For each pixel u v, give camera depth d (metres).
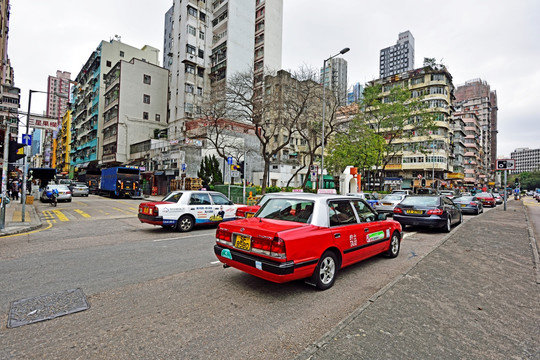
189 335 2.92
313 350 2.56
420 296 3.82
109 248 6.84
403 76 52.00
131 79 44.09
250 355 2.59
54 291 4.07
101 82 50.78
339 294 4.09
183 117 39.50
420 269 5.02
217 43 42.75
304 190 23.48
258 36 46.62
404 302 3.62
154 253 6.36
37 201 22.83
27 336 2.87
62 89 122.19
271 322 3.23
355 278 4.80
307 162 43.94
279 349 2.69
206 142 31.97
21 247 6.94
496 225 10.53
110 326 3.09
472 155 73.62
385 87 53.94
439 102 48.75
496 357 2.50
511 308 3.51
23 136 11.09
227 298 3.89
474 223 11.14
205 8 42.88
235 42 41.41
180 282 4.50
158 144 36.38
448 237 8.02
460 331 2.94
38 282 4.44
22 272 4.93
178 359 2.51
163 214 8.88
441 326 3.04
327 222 4.43
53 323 3.14
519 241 7.50
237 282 4.52
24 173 10.97
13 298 3.81
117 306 3.60
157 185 34.72
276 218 4.67
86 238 8.15
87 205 19.81
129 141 43.31
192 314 3.40
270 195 5.30
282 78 29.30
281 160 37.62
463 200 16.23
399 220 9.79
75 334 2.92
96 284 4.38
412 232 9.65
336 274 4.47
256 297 3.94
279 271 3.61
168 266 5.36
